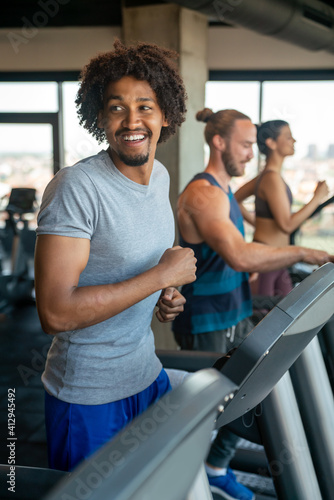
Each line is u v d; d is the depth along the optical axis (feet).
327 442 4.06
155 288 3.34
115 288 3.21
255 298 7.63
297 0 12.44
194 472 1.51
